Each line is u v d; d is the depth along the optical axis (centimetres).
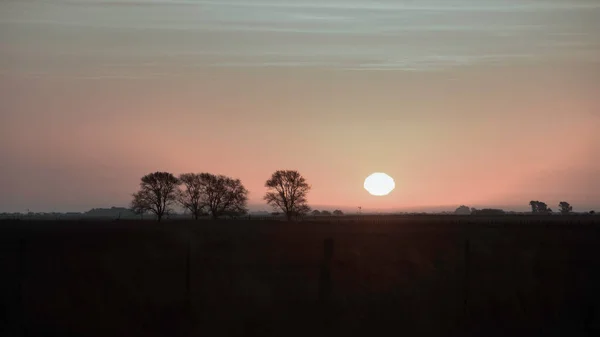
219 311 1794
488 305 1872
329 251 1866
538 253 3195
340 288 2141
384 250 3750
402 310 1838
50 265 2698
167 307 1830
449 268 2742
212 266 2795
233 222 11362
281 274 2559
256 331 1628
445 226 9644
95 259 2945
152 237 5419
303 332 1620
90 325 1666
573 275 2345
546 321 1747
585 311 1805
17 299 1903
